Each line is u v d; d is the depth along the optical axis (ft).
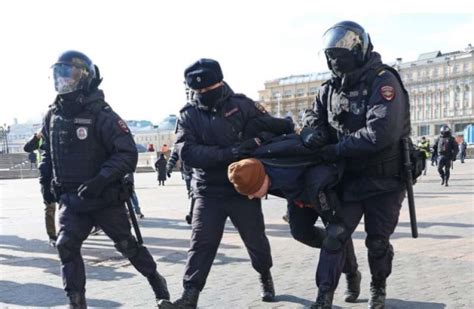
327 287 12.17
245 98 13.75
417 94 299.38
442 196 43.47
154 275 14.10
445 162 53.78
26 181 95.81
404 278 17.31
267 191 12.56
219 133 13.23
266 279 15.17
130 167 12.91
